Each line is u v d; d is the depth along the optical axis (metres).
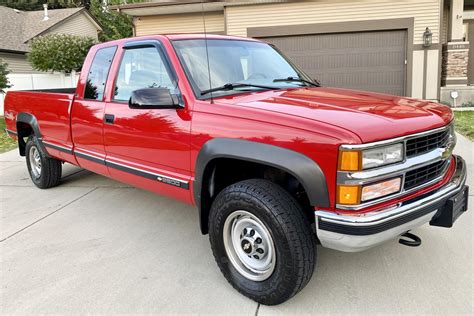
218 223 2.91
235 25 13.50
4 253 3.78
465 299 2.79
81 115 4.37
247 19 13.38
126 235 4.10
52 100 4.91
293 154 2.48
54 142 5.05
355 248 2.42
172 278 3.23
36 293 3.08
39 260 3.61
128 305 2.89
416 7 12.23
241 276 2.92
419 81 12.62
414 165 2.56
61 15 26.92
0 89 14.73
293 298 2.89
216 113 2.95
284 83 3.80
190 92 3.19
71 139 4.66
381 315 2.66
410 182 2.62
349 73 13.03
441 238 3.72
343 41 12.89
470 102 12.46
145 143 3.56
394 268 3.24
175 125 3.22
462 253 3.43
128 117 3.70
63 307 2.89
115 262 3.53
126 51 3.93
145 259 3.57
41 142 5.29
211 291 3.04
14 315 2.82
